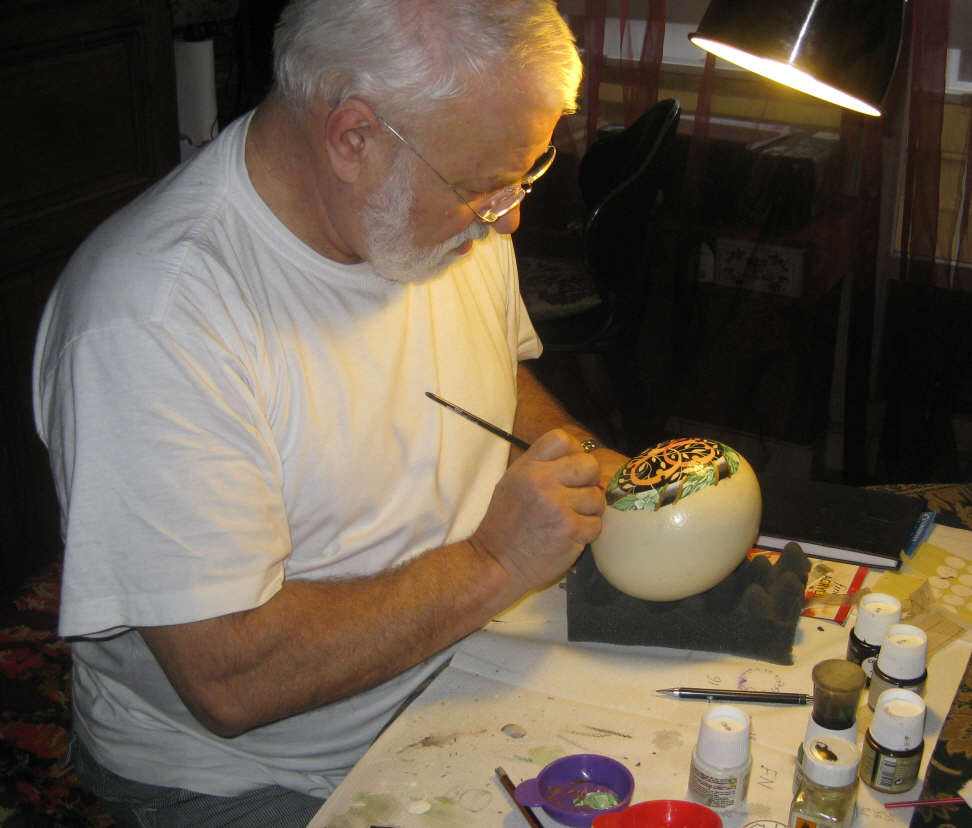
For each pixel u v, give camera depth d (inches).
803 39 35.4
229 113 124.0
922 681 34.9
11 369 85.5
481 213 39.6
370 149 37.0
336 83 36.2
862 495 49.4
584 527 40.0
